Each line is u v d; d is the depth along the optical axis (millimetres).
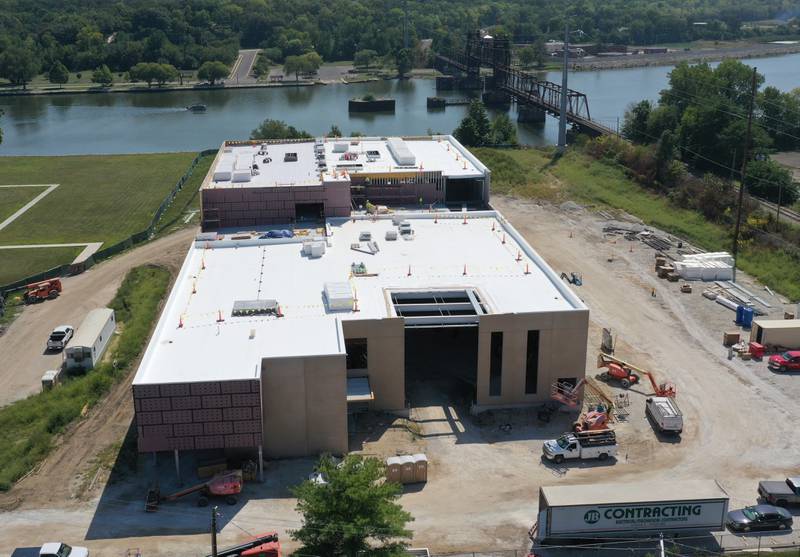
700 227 147125
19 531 66750
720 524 64875
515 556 64125
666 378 92750
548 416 83375
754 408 86375
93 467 75688
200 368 74125
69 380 92562
